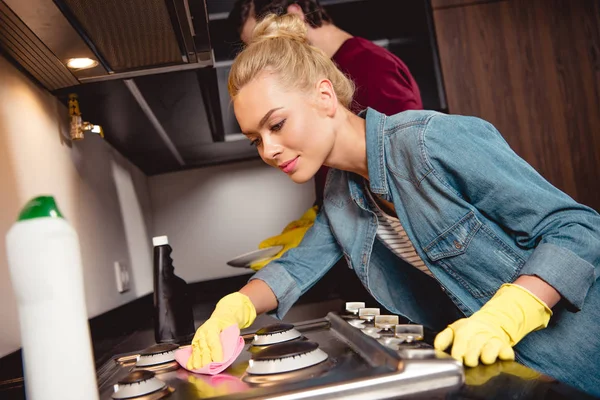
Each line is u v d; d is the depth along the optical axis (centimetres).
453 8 252
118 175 218
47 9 94
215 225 290
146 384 64
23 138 123
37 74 131
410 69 258
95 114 171
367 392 53
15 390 84
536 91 252
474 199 88
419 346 63
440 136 88
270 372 64
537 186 84
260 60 90
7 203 109
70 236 48
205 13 109
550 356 90
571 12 254
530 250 87
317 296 175
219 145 246
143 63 132
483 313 71
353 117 102
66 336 47
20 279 46
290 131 91
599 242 78
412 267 115
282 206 293
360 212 110
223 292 244
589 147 251
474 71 252
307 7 174
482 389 52
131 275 217
